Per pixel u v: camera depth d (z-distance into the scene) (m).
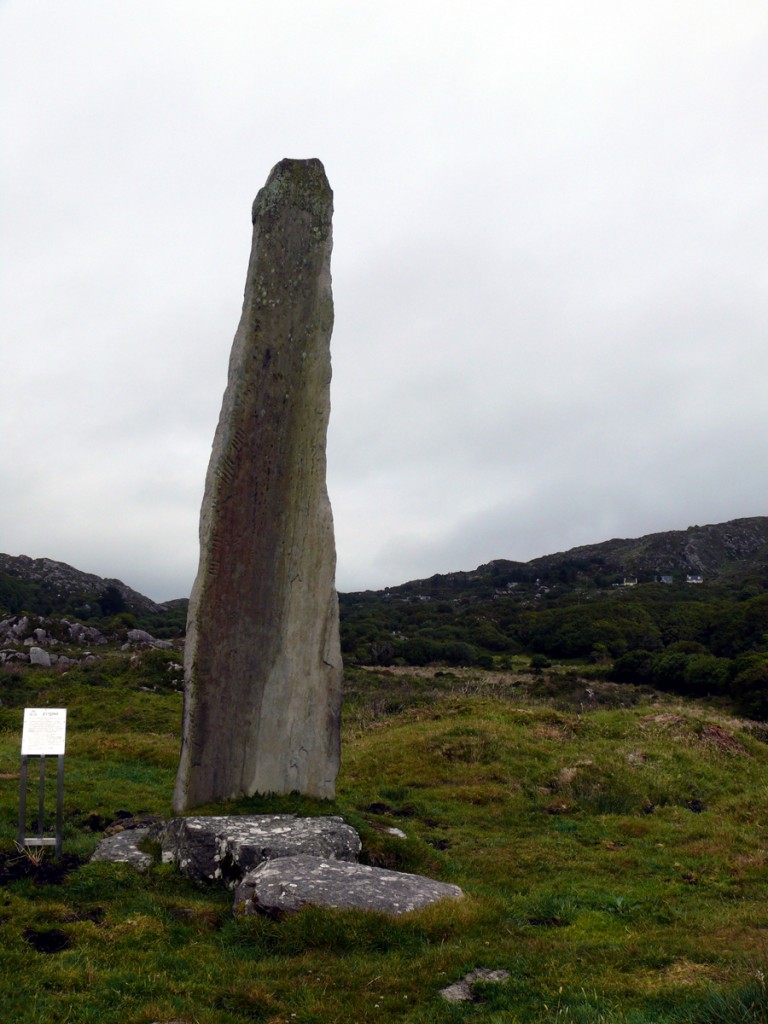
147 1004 5.89
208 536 10.84
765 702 34.94
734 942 7.51
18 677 29.39
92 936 7.08
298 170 11.91
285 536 11.30
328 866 8.39
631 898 9.22
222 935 7.38
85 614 71.44
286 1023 5.74
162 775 15.34
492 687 39.44
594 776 15.20
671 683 44.09
